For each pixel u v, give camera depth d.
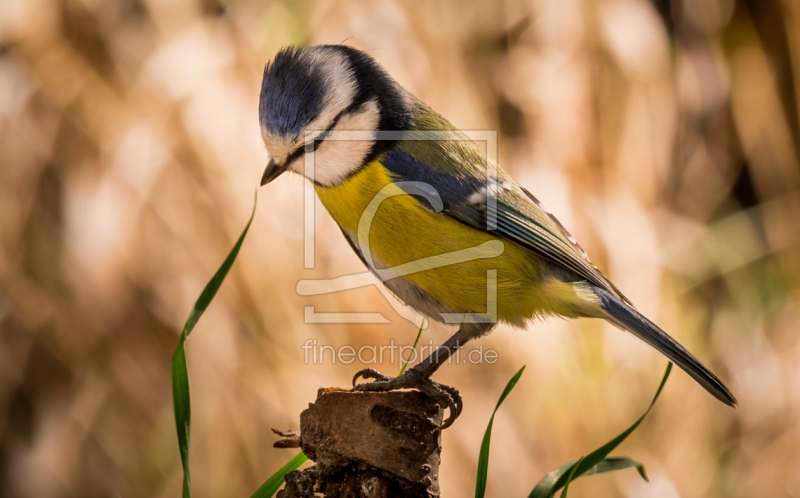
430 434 4.35
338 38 10.82
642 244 11.17
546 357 10.40
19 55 10.45
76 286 10.05
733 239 12.27
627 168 11.40
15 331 10.05
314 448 4.41
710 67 12.56
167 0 10.80
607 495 10.67
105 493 10.01
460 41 11.28
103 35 10.62
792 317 12.05
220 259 10.03
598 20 11.62
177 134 10.23
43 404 10.09
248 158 10.24
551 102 11.30
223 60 10.56
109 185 10.07
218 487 9.66
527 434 10.18
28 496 9.87
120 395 10.10
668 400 11.12
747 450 11.45
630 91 11.56
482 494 4.19
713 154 12.69
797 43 12.53
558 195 10.84
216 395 9.76
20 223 10.08
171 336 10.02
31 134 10.20
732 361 11.95
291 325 9.86
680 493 10.80
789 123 12.72
